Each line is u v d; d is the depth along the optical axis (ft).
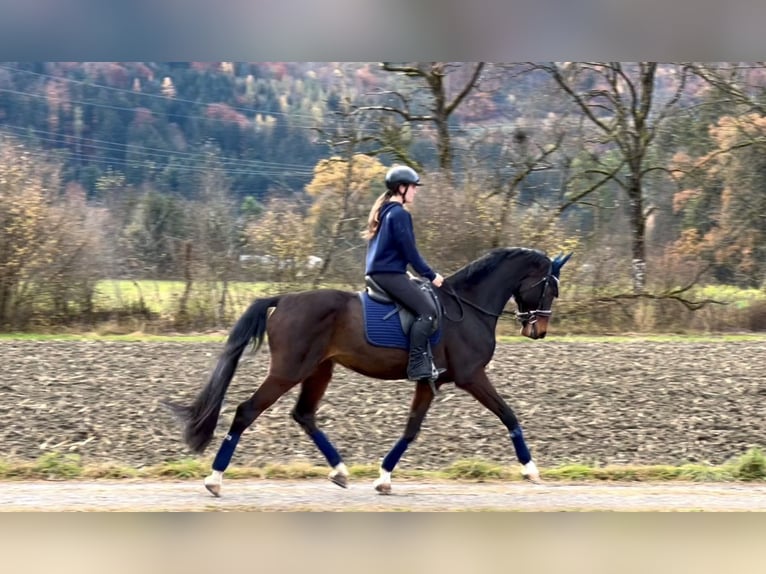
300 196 71.36
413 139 77.36
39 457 31.27
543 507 23.79
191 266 65.72
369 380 43.27
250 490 25.39
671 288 70.49
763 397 42.47
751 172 77.36
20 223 62.39
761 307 69.77
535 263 26.40
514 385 43.65
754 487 27.86
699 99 77.87
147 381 42.96
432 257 64.64
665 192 80.69
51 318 63.82
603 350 54.49
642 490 26.86
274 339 23.53
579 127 77.61
